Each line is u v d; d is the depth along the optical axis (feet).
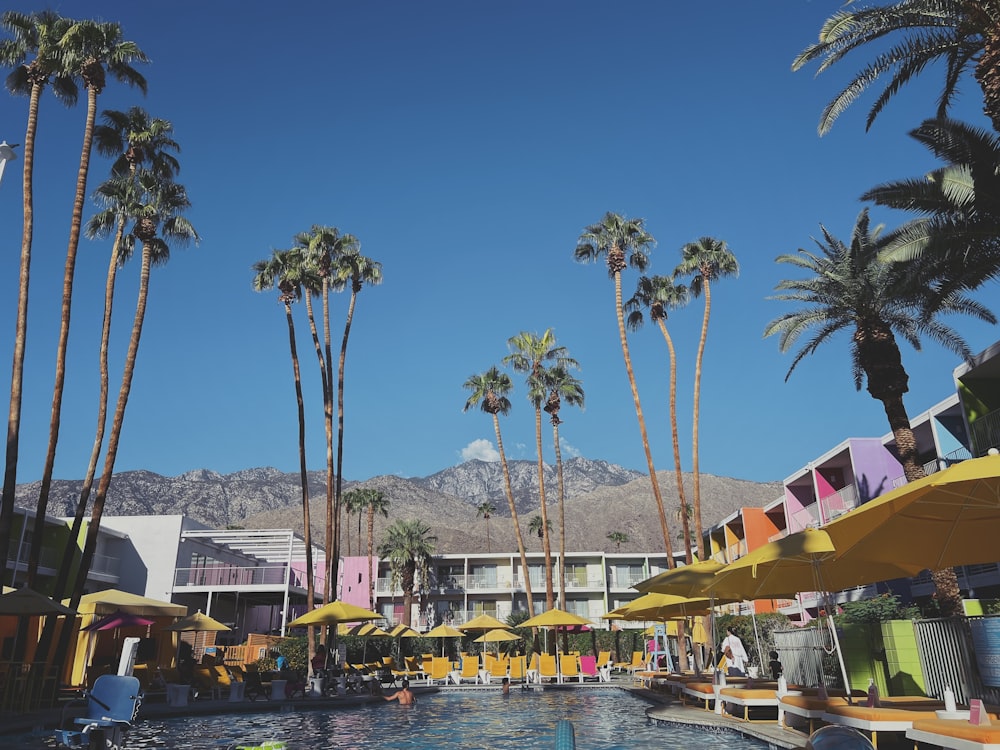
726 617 118.21
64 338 68.08
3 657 72.59
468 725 51.37
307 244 117.08
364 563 218.38
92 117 72.84
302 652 111.14
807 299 78.79
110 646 93.04
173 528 140.67
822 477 119.14
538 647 148.05
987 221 51.31
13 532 117.39
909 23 48.91
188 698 67.62
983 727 23.59
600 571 215.72
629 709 61.87
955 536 30.01
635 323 136.56
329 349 112.98
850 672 46.60
